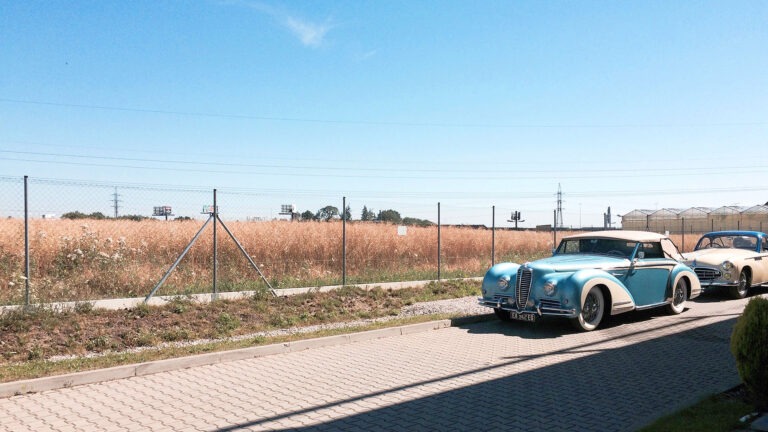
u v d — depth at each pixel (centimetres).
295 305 1161
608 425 500
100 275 1228
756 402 516
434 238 2095
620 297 1011
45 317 877
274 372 696
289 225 1866
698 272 1420
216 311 1051
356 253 1823
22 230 1370
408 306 1254
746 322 517
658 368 709
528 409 545
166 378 666
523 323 1075
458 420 513
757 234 1526
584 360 758
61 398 582
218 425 498
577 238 1164
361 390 613
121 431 481
